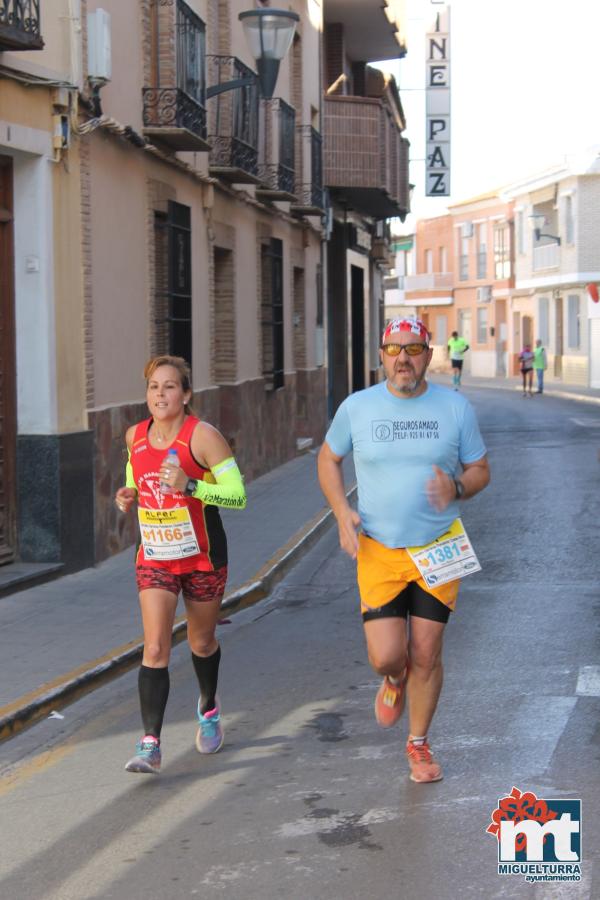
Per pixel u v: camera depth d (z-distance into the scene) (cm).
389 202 3559
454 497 654
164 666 729
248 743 793
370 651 679
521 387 6488
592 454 2759
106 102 1473
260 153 2384
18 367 1306
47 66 1288
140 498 726
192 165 1877
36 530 1323
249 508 1950
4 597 1232
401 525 668
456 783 691
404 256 10062
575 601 1231
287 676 973
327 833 623
